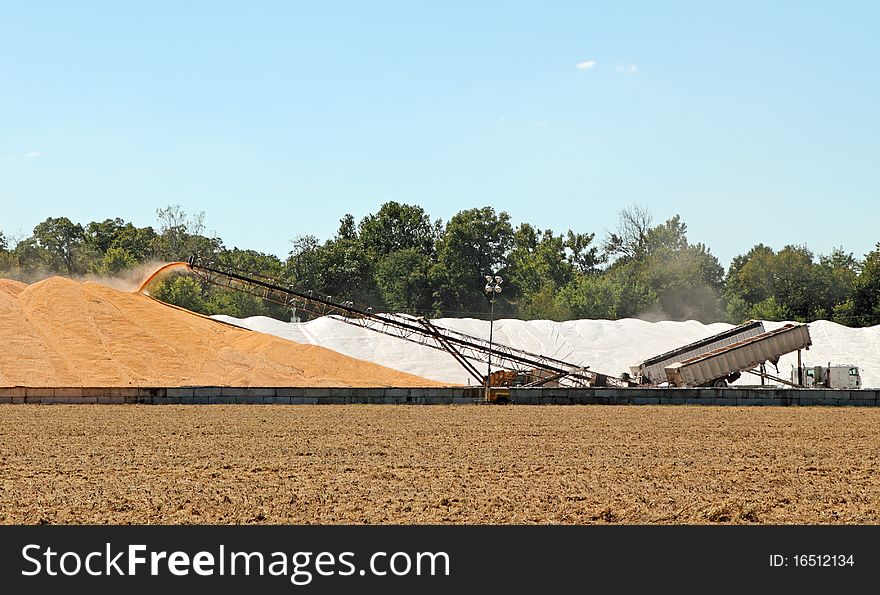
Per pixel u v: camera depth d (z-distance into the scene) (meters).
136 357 104.19
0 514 36.16
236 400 85.44
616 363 142.50
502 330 149.12
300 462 48.47
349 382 111.56
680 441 58.88
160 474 44.50
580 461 49.50
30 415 72.25
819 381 116.62
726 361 110.25
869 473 46.69
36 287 115.38
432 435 60.81
